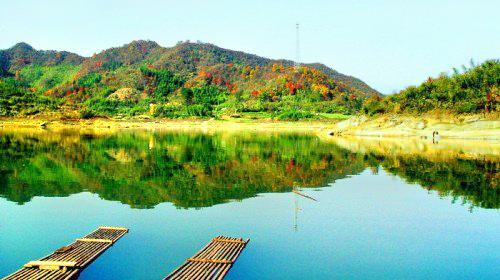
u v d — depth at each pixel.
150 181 32.12
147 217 22.22
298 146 65.12
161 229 20.14
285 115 168.12
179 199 26.34
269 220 21.92
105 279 14.76
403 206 25.14
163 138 84.00
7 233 19.45
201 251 16.67
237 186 30.67
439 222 21.94
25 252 17.17
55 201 25.47
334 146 65.38
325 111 189.50
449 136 81.56
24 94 165.25
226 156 50.16
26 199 25.84
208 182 32.03
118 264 15.98
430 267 16.22
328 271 15.69
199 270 14.73
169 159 46.22
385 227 20.92
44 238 18.84
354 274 15.48
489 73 86.88
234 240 18.11
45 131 105.44
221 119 169.38
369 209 24.31
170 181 32.25
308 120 164.00
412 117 90.44
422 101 91.62
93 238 18.11
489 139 77.06
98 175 34.41
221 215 22.75
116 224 20.91
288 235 19.55
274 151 56.81
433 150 57.62
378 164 43.03
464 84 89.81
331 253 17.45
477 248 18.22
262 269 15.75
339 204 25.53
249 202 25.86
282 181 32.91
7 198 26.02
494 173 37.03
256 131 125.50
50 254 15.95
